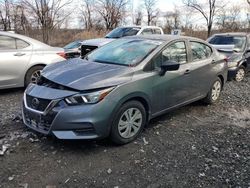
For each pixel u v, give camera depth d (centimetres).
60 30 3341
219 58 671
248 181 372
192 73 574
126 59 495
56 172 376
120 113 434
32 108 432
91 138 411
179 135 501
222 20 4134
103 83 420
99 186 353
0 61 688
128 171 384
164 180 369
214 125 559
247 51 1071
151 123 550
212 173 387
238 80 1039
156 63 497
